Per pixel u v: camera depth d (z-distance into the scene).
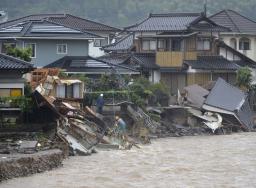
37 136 84.69
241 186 66.06
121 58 136.75
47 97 91.69
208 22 137.12
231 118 119.12
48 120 89.50
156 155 85.75
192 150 91.31
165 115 114.19
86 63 120.69
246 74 132.88
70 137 85.81
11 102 87.44
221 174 72.38
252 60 145.62
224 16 160.12
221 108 118.19
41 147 79.25
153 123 107.81
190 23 133.62
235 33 153.62
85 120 93.25
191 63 131.50
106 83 110.62
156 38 135.38
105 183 66.06
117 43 148.00
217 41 139.88
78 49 124.38
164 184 66.12
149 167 75.94
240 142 101.56
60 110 90.69
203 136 110.38
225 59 137.12
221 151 90.56
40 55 123.00
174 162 80.00
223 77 135.50
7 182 64.69
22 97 87.81
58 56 123.56
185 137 108.50
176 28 134.38
